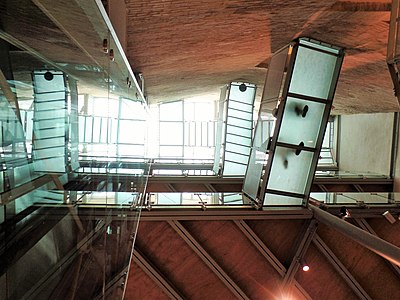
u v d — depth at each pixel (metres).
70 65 1.52
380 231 6.38
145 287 5.61
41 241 1.29
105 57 2.08
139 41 4.61
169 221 5.56
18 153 1.08
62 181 1.52
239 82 11.84
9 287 1.05
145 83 8.45
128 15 3.58
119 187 2.94
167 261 5.75
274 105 6.49
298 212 6.00
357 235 4.54
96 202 2.14
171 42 5.01
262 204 6.19
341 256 6.23
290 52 6.09
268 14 4.43
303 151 6.34
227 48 6.19
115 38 2.30
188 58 6.51
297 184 6.35
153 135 18.06
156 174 10.59
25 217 1.16
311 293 6.29
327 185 11.66
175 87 11.49
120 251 2.88
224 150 11.66
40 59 1.21
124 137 3.11
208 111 19.50
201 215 5.67
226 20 4.42
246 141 11.82
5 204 1.01
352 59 6.89
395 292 6.23
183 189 10.41
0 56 0.95
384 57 6.48
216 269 5.78
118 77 2.62
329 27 5.30
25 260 1.16
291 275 6.03
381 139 13.23
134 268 5.52
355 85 9.58
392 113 12.61
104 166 2.32
